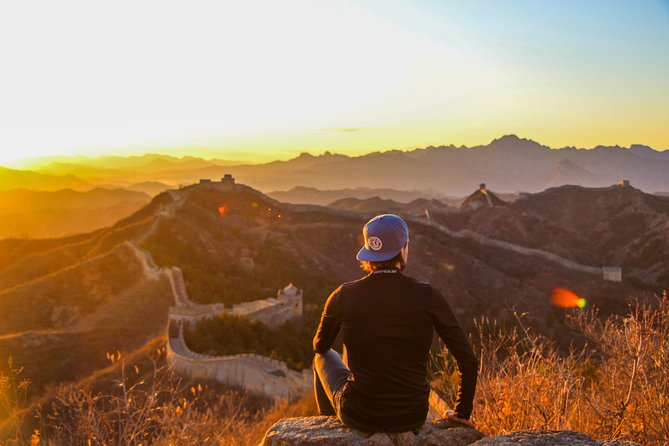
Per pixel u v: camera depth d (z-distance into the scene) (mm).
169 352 38531
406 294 4242
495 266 126750
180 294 56469
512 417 5574
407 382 4191
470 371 4238
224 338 44969
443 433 4363
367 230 4473
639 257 135875
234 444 7723
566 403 5246
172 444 6496
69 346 42062
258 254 101812
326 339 4848
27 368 36938
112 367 33312
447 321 4215
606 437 5211
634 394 5348
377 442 4195
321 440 4277
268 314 56969
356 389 4305
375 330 4188
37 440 6723
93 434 6051
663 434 4961
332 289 91000
